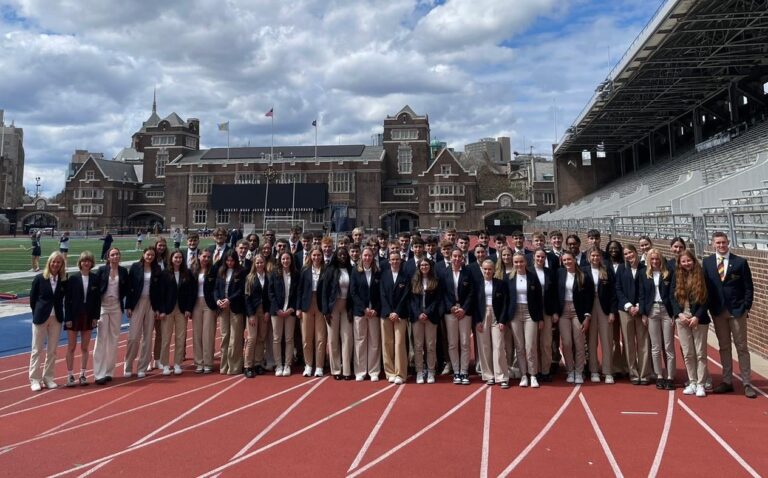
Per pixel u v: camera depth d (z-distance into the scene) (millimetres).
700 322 7773
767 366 9383
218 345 12156
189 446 6164
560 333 8812
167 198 89438
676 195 28297
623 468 5469
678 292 7898
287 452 5965
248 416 7207
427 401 7805
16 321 14695
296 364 10266
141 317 9477
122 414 7332
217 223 86812
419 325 8875
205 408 7574
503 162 166125
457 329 8789
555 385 8609
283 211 84562
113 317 9141
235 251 10117
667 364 8203
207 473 5438
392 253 9023
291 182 86125
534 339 8445
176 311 9727
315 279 9289
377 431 6602
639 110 46438
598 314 8727
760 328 10102
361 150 91688
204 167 88750
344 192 84812
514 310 8539
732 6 26891
